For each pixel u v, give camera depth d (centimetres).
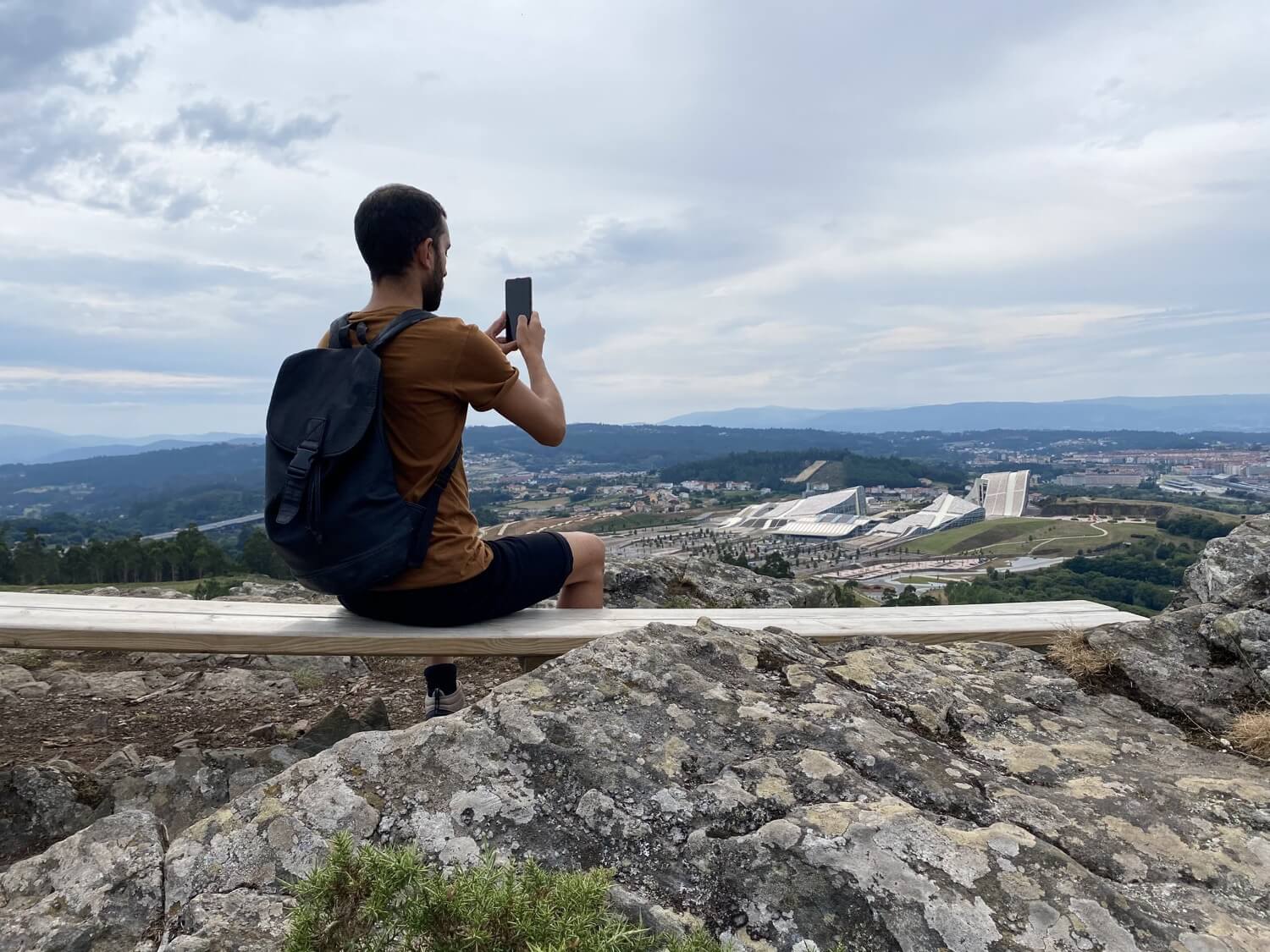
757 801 212
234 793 338
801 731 244
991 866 188
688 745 235
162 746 402
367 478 273
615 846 202
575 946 132
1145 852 210
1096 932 174
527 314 341
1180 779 249
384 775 216
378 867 148
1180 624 350
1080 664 330
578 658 267
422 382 283
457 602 306
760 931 179
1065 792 238
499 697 245
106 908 189
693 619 348
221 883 192
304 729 423
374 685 505
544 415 312
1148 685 318
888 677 300
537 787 217
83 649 308
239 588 778
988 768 249
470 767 219
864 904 181
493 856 166
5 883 203
